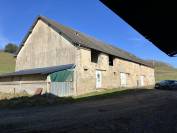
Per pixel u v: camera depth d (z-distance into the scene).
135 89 33.91
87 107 18.36
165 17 7.67
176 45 12.04
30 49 36.03
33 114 15.11
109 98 24.47
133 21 8.04
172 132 9.84
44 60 33.72
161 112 15.48
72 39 30.16
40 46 34.59
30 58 35.78
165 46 12.25
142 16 7.50
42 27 34.75
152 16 7.50
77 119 13.06
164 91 32.00
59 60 31.77
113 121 12.42
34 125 11.45
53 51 32.69
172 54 14.17
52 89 27.28
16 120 12.87
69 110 16.81
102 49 34.34
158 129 10.40
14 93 30.53
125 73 40.03
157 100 22.70
